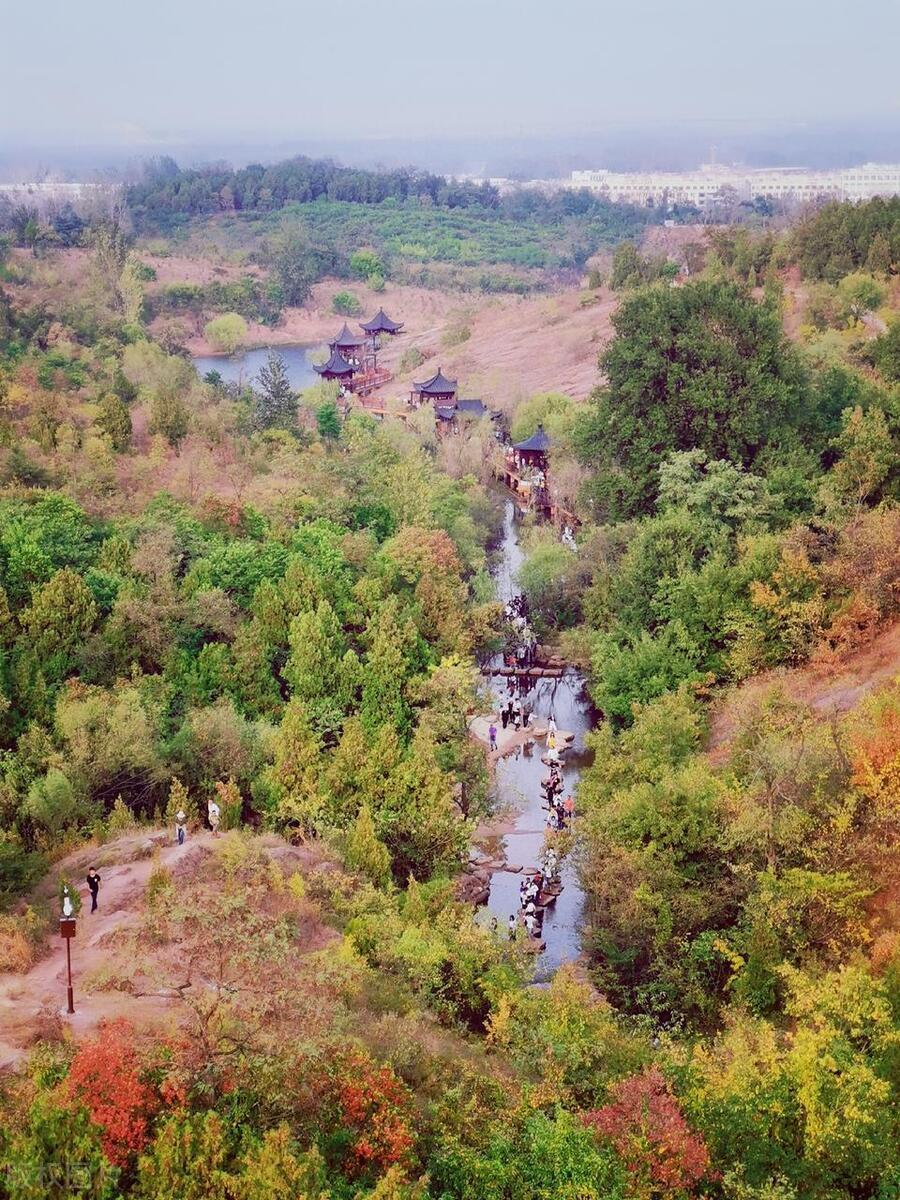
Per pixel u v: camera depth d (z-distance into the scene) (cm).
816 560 6806
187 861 4538
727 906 4575
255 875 4275
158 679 6009
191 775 5512
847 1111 3009
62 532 7094
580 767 6775
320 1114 2881
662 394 8588
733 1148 3095
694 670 6481
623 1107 2991
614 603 7362
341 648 6488
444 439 12375
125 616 6297
